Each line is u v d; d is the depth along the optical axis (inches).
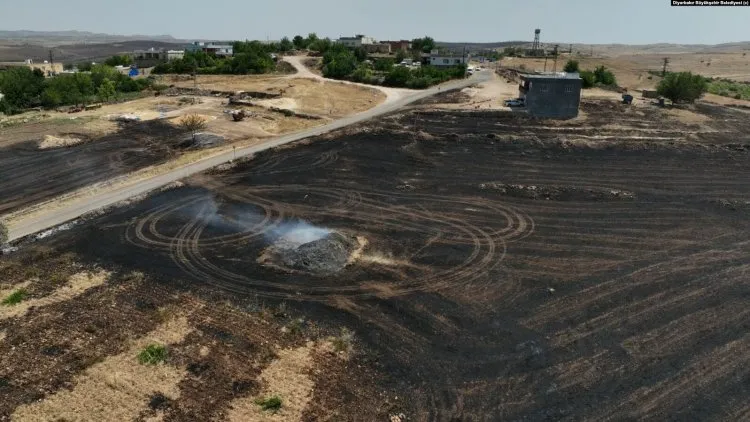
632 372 637.9
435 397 595.8
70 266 878.4
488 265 902.4
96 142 1675.7
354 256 924.0
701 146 1665.8
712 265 909.2
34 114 2151.8
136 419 550.3
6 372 618.5
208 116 2064.5
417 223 1077.1
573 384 617.9
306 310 759.1
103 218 1083.9
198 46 5211.6
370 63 4220.0
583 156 1576.0
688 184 1343.5
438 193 1256.2
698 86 2358.5
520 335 711.1
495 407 581.3
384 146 1641.2
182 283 826.2
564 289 828.6
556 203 1199.6
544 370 642.2
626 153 1609.3
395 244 977.5
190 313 744.3
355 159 1513.3
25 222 1051.3
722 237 1024.2
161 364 634.8
